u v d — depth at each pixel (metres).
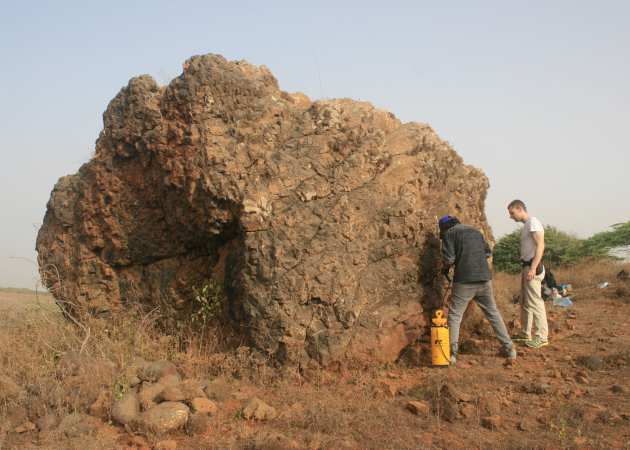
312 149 6.65
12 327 7.16
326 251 6.14
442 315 6.40
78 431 4.68
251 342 6.03
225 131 6.56
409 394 5.59
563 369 6.30
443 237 6.66
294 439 4.60
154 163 6.89
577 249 20.91
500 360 6.65
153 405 5.04
